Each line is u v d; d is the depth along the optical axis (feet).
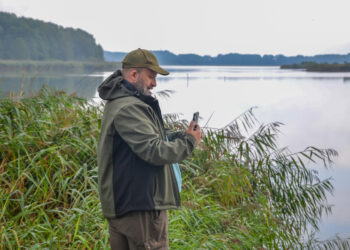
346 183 32.89
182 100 91.97
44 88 16.37
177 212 11.62
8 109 13.15
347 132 64.13
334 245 17.42
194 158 15.93
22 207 9.92
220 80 217.77
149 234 7.05
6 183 10.87
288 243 15.55
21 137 12.06
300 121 74.18
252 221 14.30
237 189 15.01
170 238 10.46
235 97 113.09
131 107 6.84
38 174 11.20
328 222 22.49
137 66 7.16
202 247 10.75
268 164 17.57
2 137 12.16
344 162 41.34
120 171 6.91
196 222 11.98
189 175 15.34
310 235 17.33
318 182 18.20
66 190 11.50
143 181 6.89
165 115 18.79
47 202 10.73
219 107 82.48
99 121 13.82
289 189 17.44
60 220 10.12
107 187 7.03
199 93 118.42
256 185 17.02
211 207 13.39
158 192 7.06
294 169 17.90
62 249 9.28
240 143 17.67
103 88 7.24
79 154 13.15
